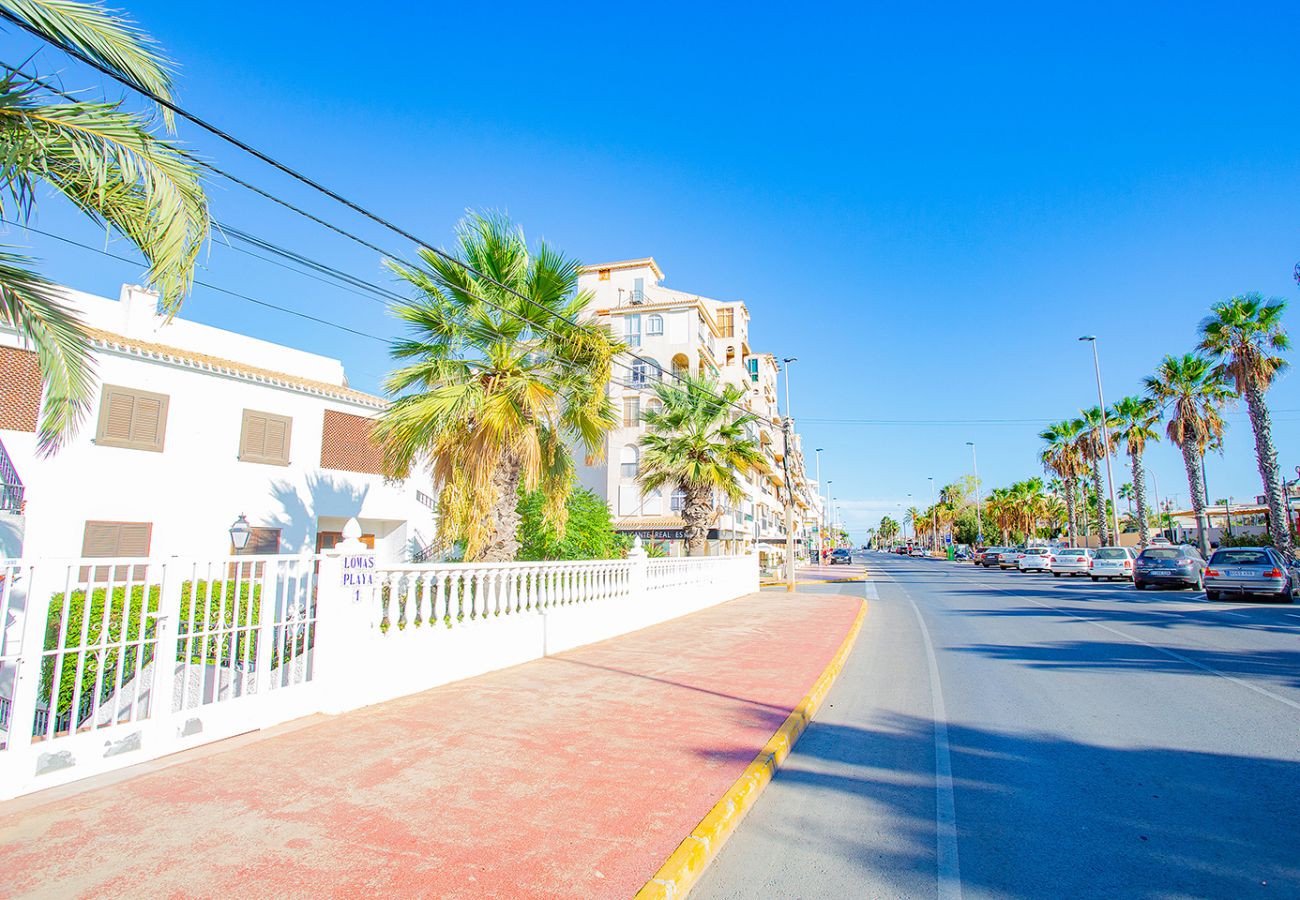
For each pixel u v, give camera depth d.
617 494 35.44
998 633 14.20
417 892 3.38
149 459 16.66
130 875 3.50
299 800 4.53
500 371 11.92
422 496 23.86
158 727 5.35
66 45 5.27
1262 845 4.20
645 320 37.75
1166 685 8.75
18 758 4.55
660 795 4.72
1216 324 29.61
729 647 11.32
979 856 4.12
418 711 6.85
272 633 6.36
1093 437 44.38
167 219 5.76
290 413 19.91
